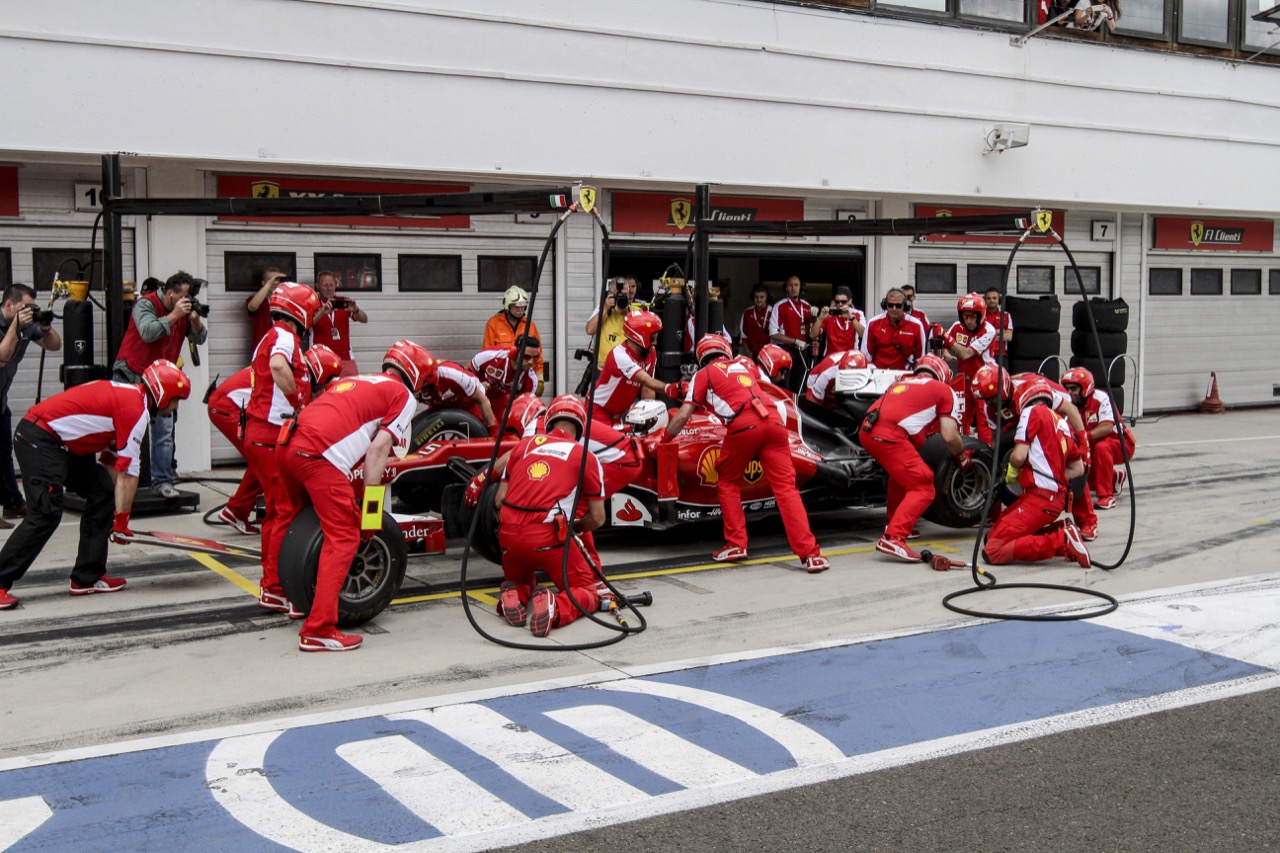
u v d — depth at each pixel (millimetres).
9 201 10586
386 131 11773
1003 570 7949
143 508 9617
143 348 9336
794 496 7965
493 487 6965
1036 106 16031
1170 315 18328
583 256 13453
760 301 14312
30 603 7031
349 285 12180
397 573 6574
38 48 10234
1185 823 4129
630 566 8117
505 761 4621
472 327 12883
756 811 4199
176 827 4051
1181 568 7945
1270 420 17422
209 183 11367
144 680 5629
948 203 16031
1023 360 15617
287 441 5996
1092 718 5121
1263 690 5473
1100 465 10094
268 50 11164
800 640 6281
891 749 4766
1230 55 17781
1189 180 17500
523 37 12383
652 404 8172
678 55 13320
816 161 14375
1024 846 3953
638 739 4852
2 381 8875
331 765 4582
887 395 8219
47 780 4445
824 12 14281
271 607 6844
